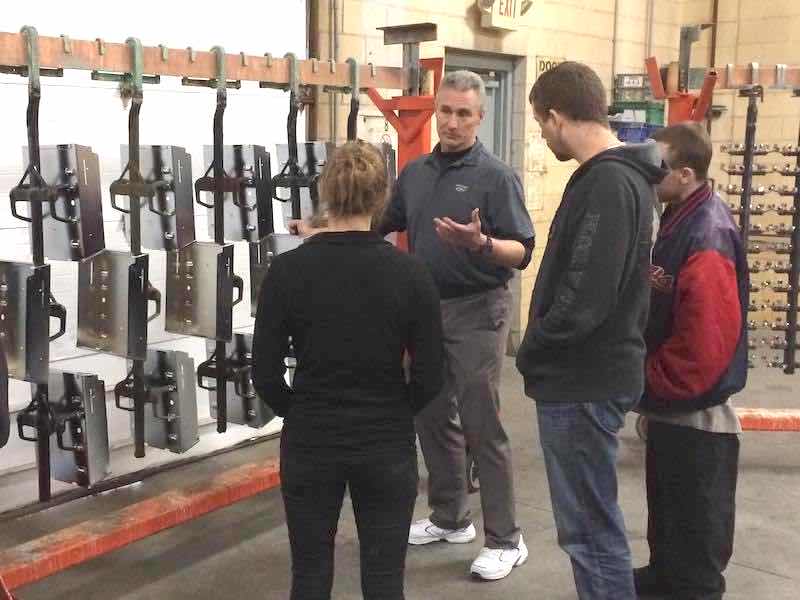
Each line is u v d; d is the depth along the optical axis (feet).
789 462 12.73
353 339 5.94
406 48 10.69
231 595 8.86
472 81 8.55
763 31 21.52
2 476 10.66
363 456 6.01
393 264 6.03
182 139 11.92
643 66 21.49
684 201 7.67
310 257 6.02
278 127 13.25
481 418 8.88
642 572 8.64
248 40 12.54
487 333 8.71
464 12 16.26
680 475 7.77
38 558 7.67
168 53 8.25
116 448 11.75
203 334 9.14
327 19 13.67
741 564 9.50
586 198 6.38
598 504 6.75
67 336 10.92
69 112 10.67
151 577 9.22
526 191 18.57
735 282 7.55
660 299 7.68
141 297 8.24
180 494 9.08
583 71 6.67
